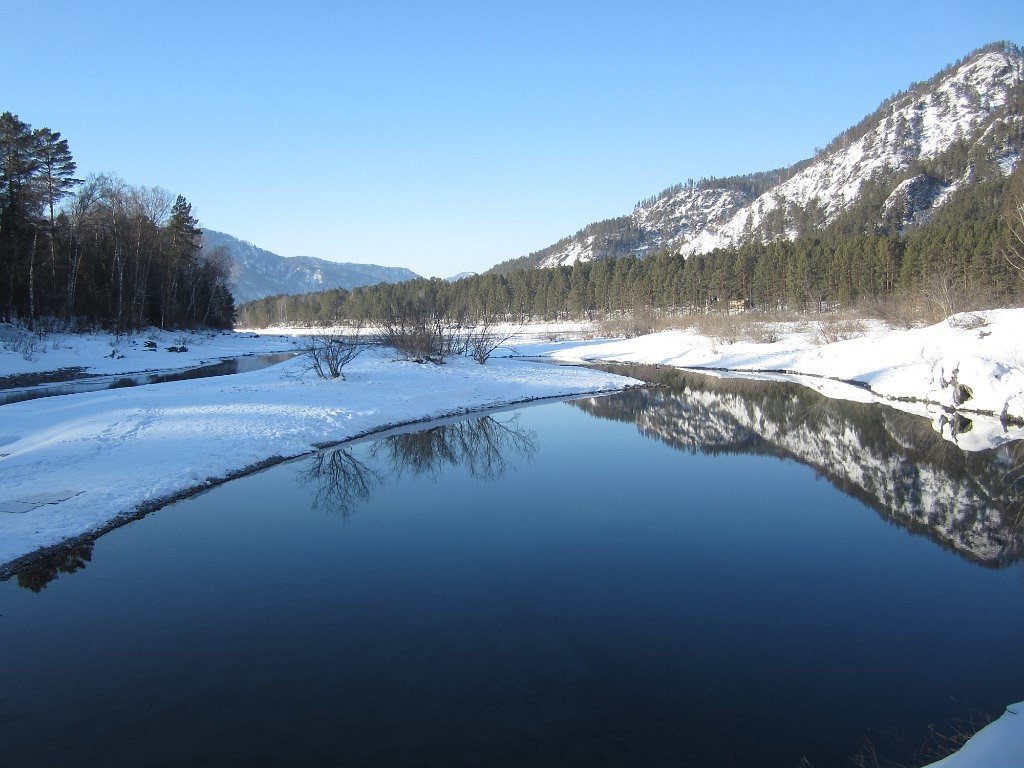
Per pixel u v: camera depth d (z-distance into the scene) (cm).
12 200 3731
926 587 795
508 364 3719
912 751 480
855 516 1081
